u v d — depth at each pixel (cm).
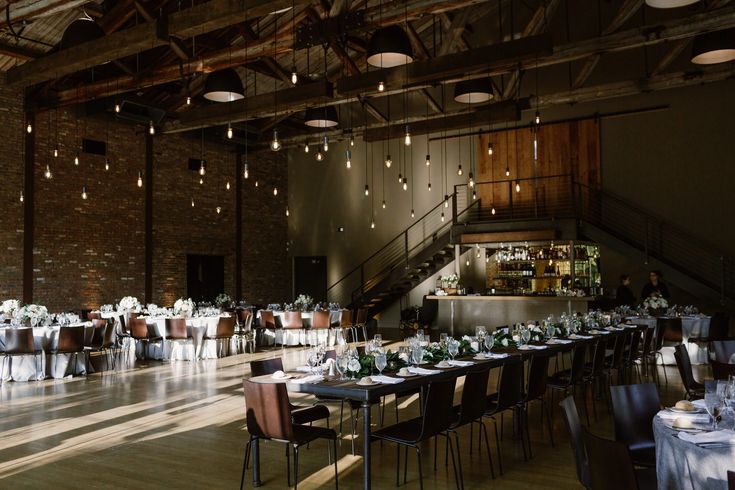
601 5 1333
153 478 454
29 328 873
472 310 1370
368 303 1595
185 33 812
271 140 1638
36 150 1266
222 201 1656
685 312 1058
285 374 471
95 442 554
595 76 1391
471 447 515
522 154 1498
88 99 1174
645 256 1216
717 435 273
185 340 1107
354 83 953
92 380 892
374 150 1728
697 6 1162
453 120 1215
